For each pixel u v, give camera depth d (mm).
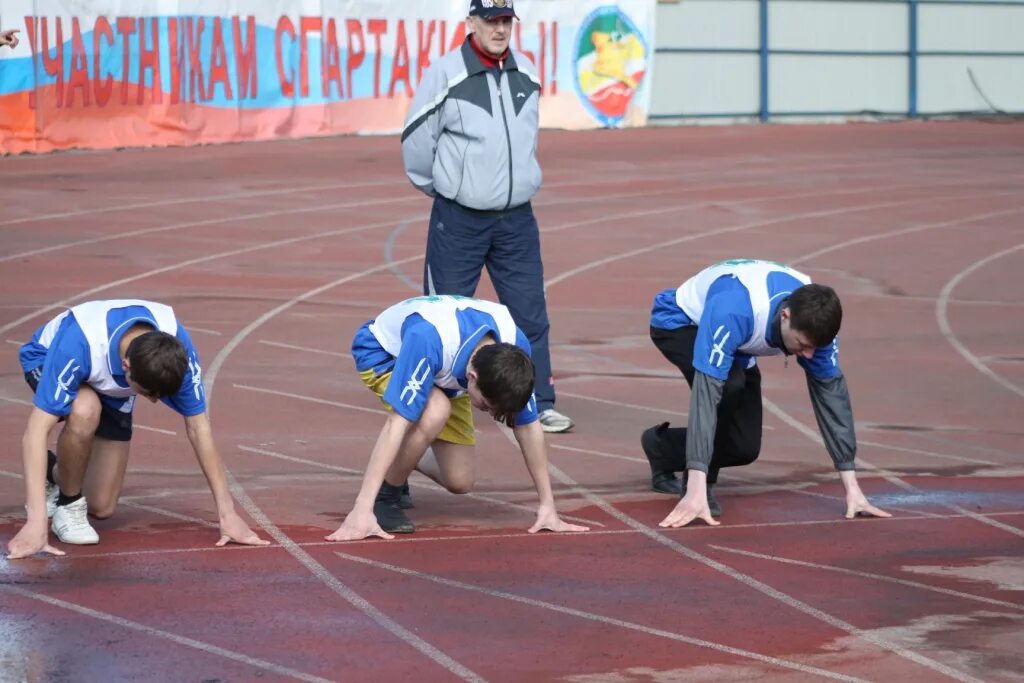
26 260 29266
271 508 13391
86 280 27188
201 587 11023
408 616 10484
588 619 10508
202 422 11844
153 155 49219
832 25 76938
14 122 47719
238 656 9586
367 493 12328
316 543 12289
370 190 42312
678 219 38500
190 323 23125
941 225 38500
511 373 11227
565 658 9688
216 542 12227
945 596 11172
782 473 15336
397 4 57812
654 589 11258
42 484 11469
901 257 32969
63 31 48562
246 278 28000
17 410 17156
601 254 32312
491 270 17266
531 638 10070
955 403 19047
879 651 9922
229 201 39125
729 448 13508
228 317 23781
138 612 10414
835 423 13320
